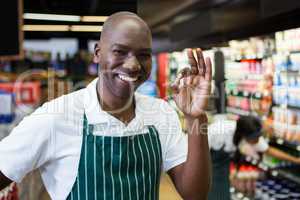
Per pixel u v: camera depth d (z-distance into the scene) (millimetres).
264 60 3625
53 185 1462
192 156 1515
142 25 1368
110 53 1360
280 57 3486
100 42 1407
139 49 1355
